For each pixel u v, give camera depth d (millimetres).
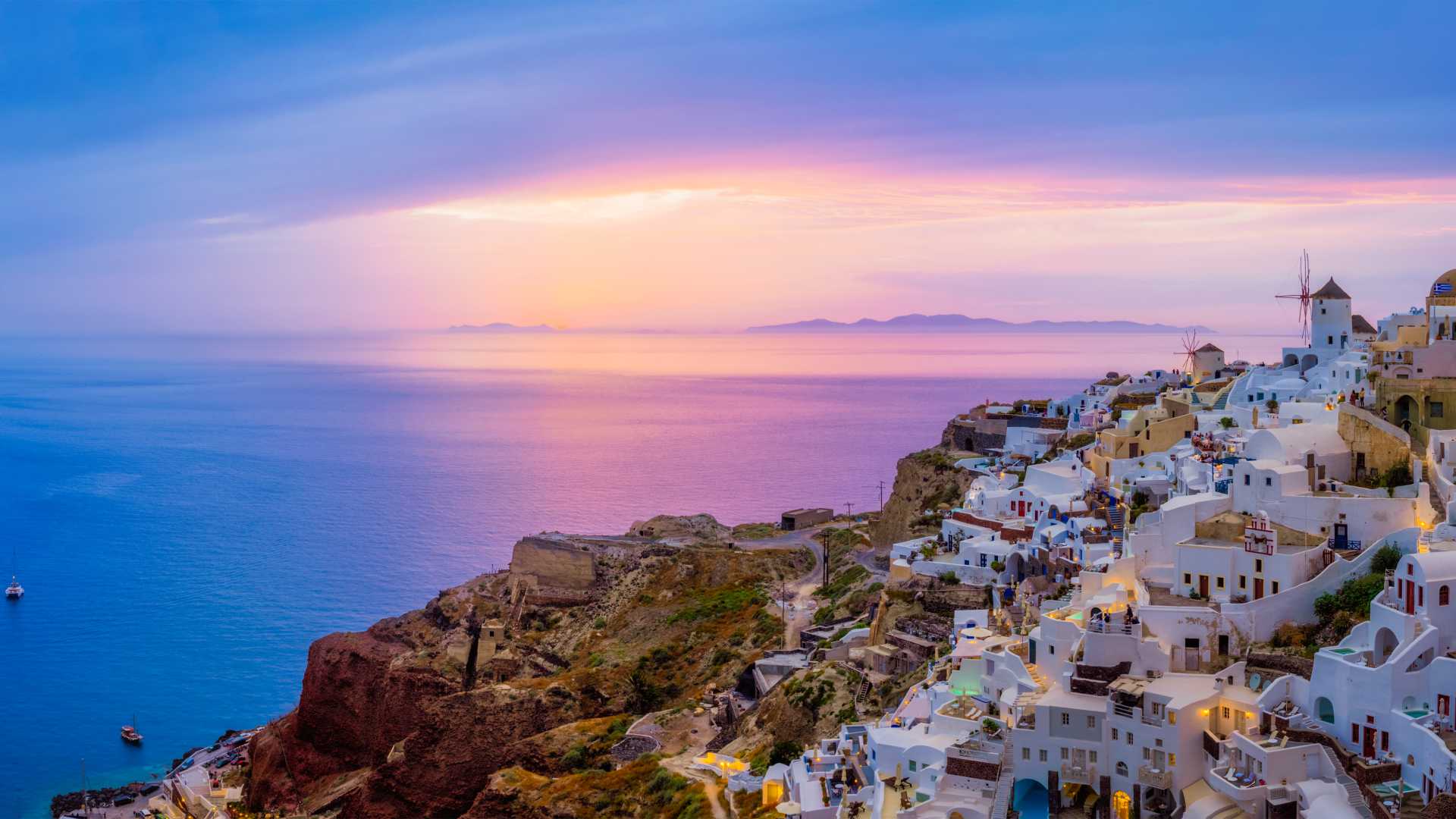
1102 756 108812
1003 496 187375
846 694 158875
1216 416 180875
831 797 123062
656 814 154125
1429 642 97188
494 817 176875
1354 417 136750
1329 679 100875
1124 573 129625
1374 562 114688
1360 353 176875
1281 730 100062
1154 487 161375
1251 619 114125
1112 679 112938
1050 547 160250
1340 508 122125
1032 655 124250
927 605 167625
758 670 187375
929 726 125188
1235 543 125000
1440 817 85938
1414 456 130625
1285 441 135875
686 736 182625
